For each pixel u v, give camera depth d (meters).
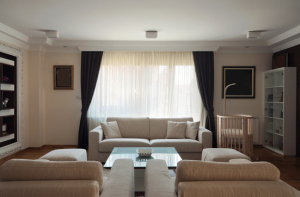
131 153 3.50
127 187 1.63
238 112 5.51
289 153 4.76
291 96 4.76
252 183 1.38
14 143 4.77
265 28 4.21
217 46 5.25
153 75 5.43
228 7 3.21
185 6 3.18
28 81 5.26
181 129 4.60
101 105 5.43
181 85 5.45
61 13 3.45
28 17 3.62
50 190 1.34
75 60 5.52
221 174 1.43
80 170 1.48
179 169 1.47
